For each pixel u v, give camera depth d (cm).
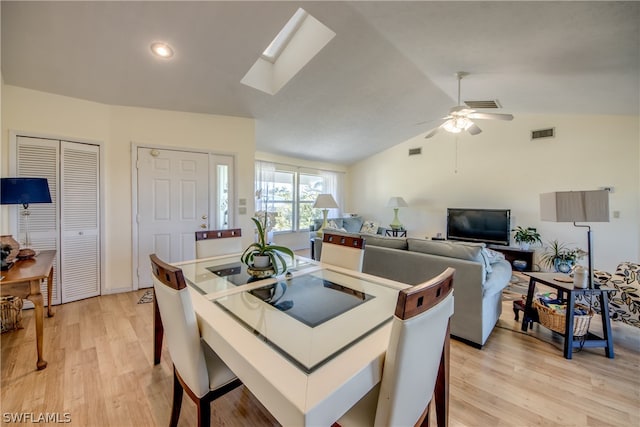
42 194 233
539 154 470
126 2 188
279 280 174
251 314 124
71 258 302
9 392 164
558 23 183
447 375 130
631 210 393
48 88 279
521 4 172
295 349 96
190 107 354
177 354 124
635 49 200
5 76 254
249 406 158
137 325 251
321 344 100
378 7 210
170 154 357
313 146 569
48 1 180
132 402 159
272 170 588
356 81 341
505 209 500
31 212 279
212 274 187
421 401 105
